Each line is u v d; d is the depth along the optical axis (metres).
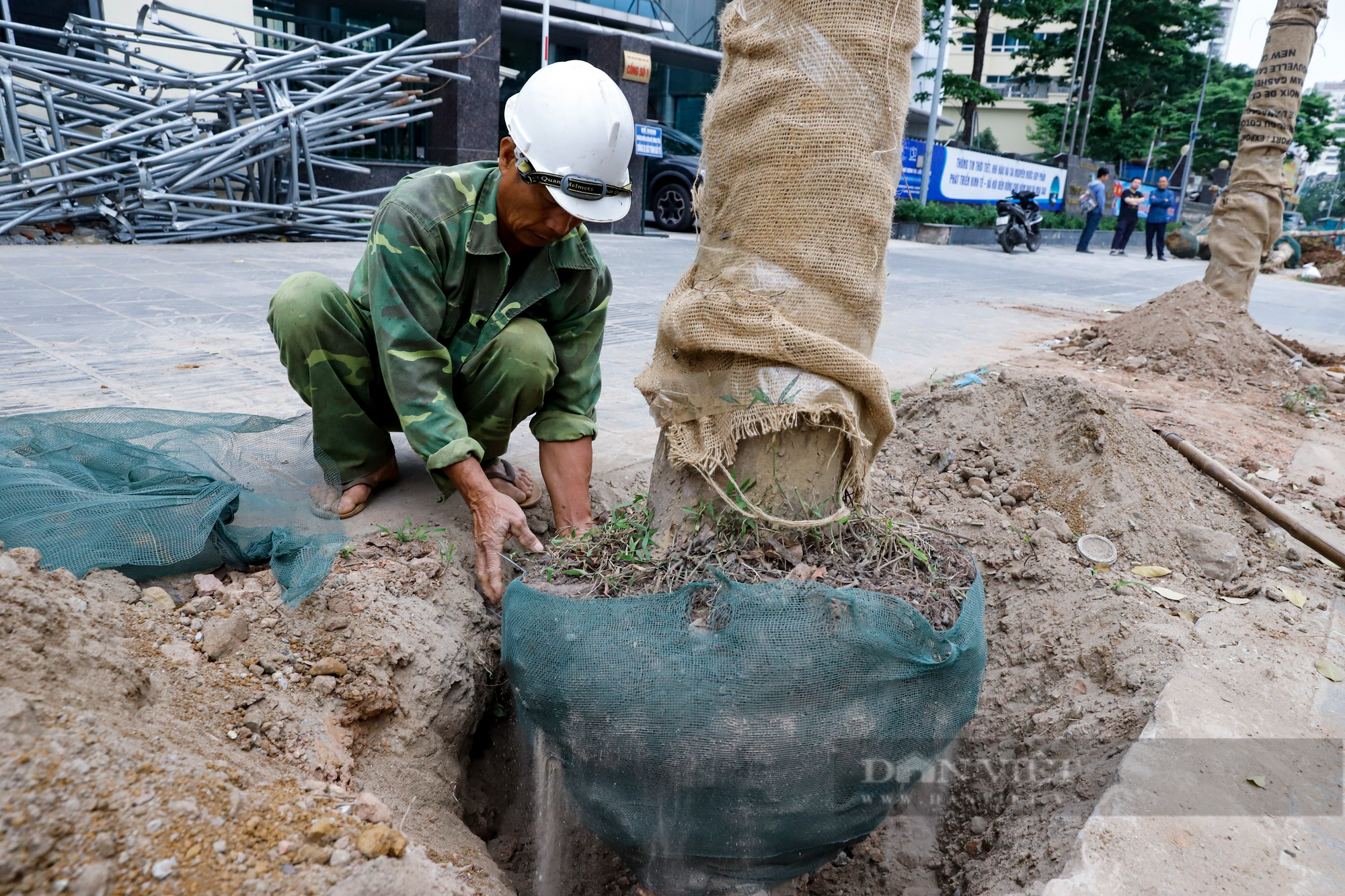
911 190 19.72
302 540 2.47
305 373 2.69
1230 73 40.12
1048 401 3.90
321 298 2.59
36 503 2.29
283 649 2.13
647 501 2.36
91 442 2.84
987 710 2.69
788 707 1.76
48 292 6.11
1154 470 3.57
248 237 10.07
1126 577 3.07
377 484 3.04
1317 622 2.87
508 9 14.77
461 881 1.76
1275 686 2.44
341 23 15.79
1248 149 7.43
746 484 2.12
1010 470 3.76
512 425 2.89
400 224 2.42
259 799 1.58
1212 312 6.71
